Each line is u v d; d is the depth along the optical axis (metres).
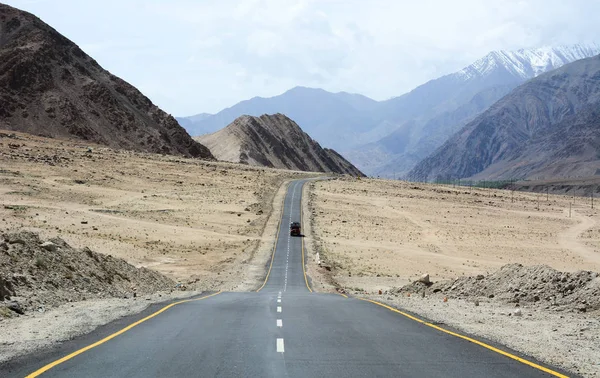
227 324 16.78
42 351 12.16
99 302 22.23
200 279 56.44
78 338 13.93
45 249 26.48
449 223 126.00
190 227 95.94
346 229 110.38
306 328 16.14
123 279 33.00
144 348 12.72
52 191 108.00
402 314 19.89
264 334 14.91
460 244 101.94
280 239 95.00
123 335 14.45
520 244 105.56
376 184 192.25
